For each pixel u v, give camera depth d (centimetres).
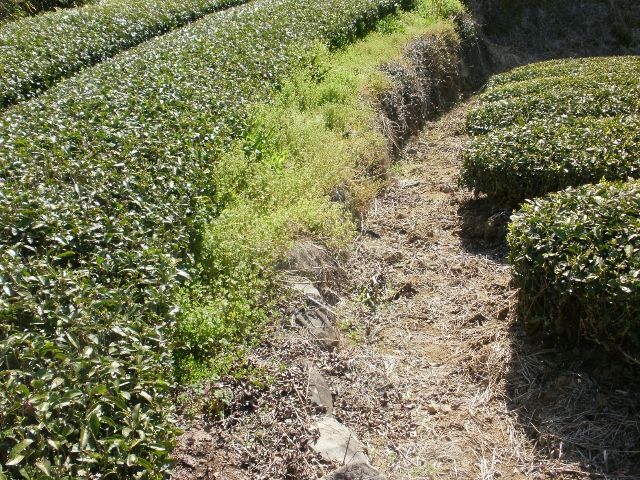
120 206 318
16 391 207
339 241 387
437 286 392
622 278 264
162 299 273
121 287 276
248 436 247
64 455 199
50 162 345
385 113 633
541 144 455
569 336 303
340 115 532
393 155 609
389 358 324
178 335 277
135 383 229
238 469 234
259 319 302
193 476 229
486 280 394
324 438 246
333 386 292
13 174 338
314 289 337
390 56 733
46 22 754
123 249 296
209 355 279
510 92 661
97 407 210
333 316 342
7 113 469
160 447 212
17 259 265
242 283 314
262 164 430
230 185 393
